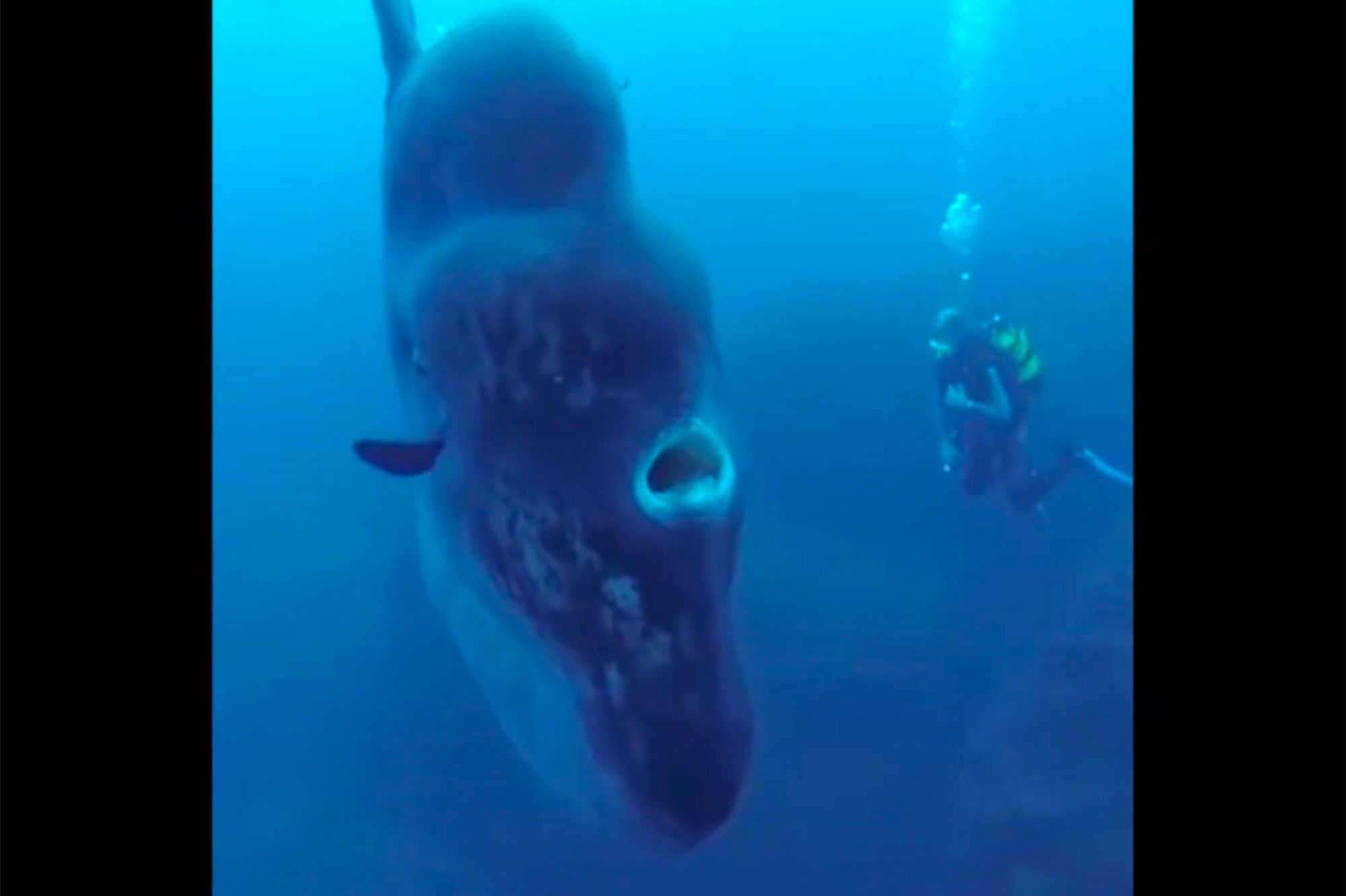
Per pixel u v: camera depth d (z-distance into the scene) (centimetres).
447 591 335
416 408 310
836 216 973
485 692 334
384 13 317
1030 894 550
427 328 280
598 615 276
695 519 266
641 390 262
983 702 658
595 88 289
